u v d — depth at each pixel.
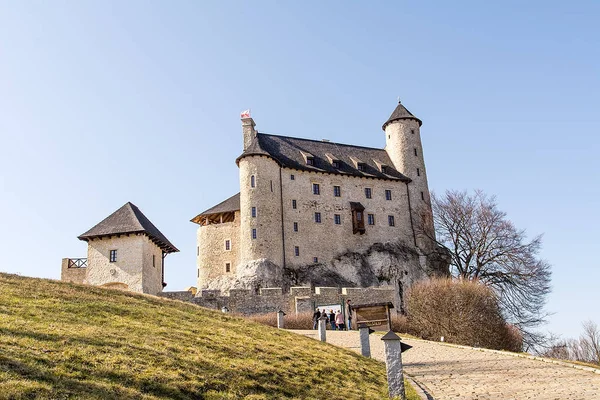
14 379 10.00
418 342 28.88
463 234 56.69
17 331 13.16
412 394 14.58
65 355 11.91
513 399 13.83
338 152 68.75
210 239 61.62
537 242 54.44
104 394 10.31
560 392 14.38
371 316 33.84
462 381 16.75
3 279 20.72
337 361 17.73
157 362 12.91
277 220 59.47
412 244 65.44
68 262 50.38
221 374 13.06
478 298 36.72
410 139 69.94
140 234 49.69
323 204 63.03
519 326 49.75
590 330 48.22
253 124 65.88
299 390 13.50
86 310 17.55
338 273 60.53
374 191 65.88
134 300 21.97
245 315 40.16
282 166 62.09
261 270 55.84
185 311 22.00
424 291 38.12
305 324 36.47
